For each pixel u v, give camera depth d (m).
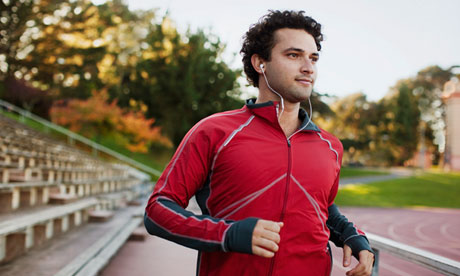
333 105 58.41
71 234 5.25
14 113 21.47
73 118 16.78
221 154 1.21
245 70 1.49
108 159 18.20
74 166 8.97
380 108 58.66
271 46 1.33
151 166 20.72
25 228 3.78
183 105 24.47
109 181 10.00
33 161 6.57
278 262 1.16
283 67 1.30
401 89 57.59
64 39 20.62
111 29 24.03
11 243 3.75
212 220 1.09
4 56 20.62
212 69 25.81
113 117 17.48
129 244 5.58
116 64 26.05
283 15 1.33
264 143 1.23
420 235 9.34
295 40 1.31
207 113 25.42
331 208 1.49
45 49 20.20
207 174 1.25
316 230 1.23
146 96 24.34
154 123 24.31
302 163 1.24
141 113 20.34
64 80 22.53
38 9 19.84
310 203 1.22
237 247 1.00
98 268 3.51
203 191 1.27
